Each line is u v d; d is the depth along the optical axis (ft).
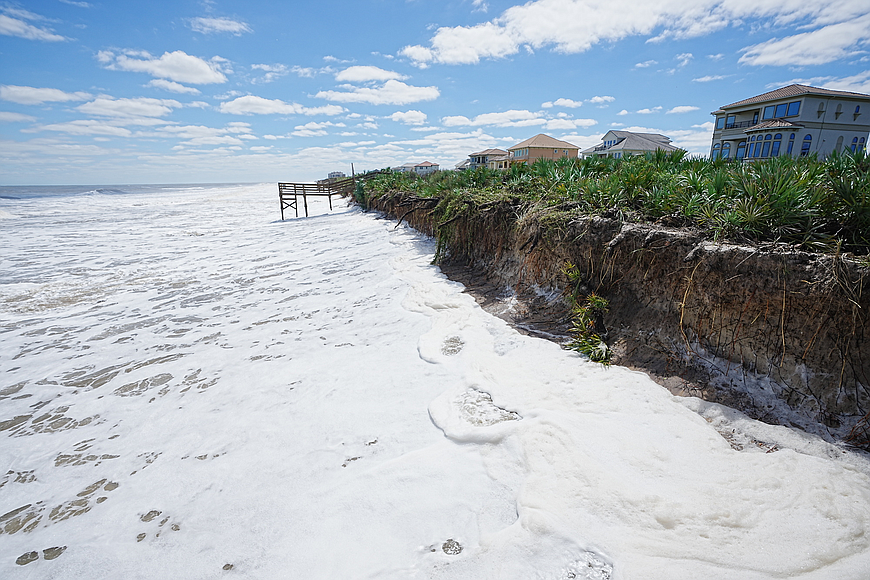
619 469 9.43
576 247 18.83
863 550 7.07
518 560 7.59
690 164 24.04
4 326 23.56
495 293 23.93
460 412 12.74
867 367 10.24
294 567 8.09
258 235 59.88
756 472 9.02
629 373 13.65
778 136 100.42
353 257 38.81
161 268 37.83
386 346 18.67
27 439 13.24
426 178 56.03
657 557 7.23
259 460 11.65
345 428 12.80
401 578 7.55
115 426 13.83
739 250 12.46
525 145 166.40
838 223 12.12
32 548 9.08
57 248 49.78
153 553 8.76
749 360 12.32
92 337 21.74
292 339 20.39
